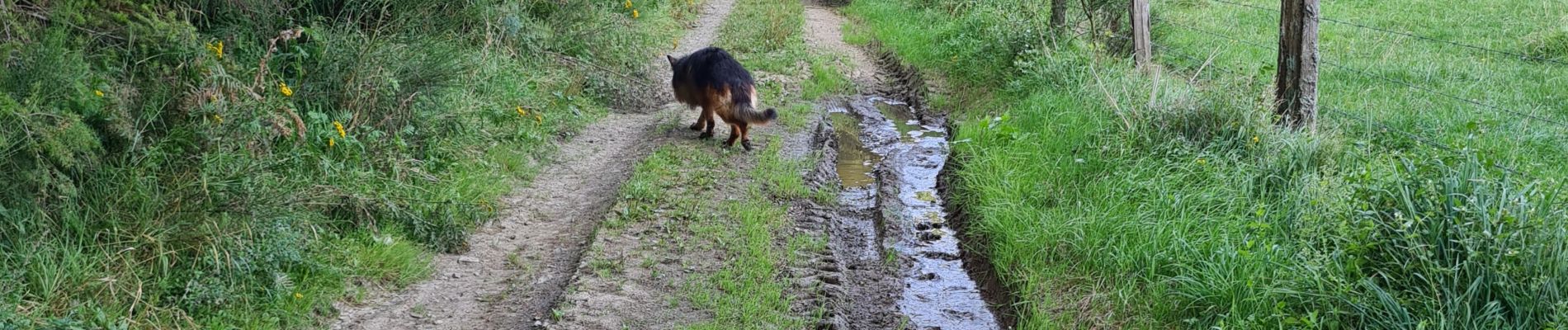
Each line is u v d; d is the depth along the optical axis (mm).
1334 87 9242
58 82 4848
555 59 9953
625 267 5559
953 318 5453
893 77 11641
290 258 4977
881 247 6414
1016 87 9562
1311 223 5016
